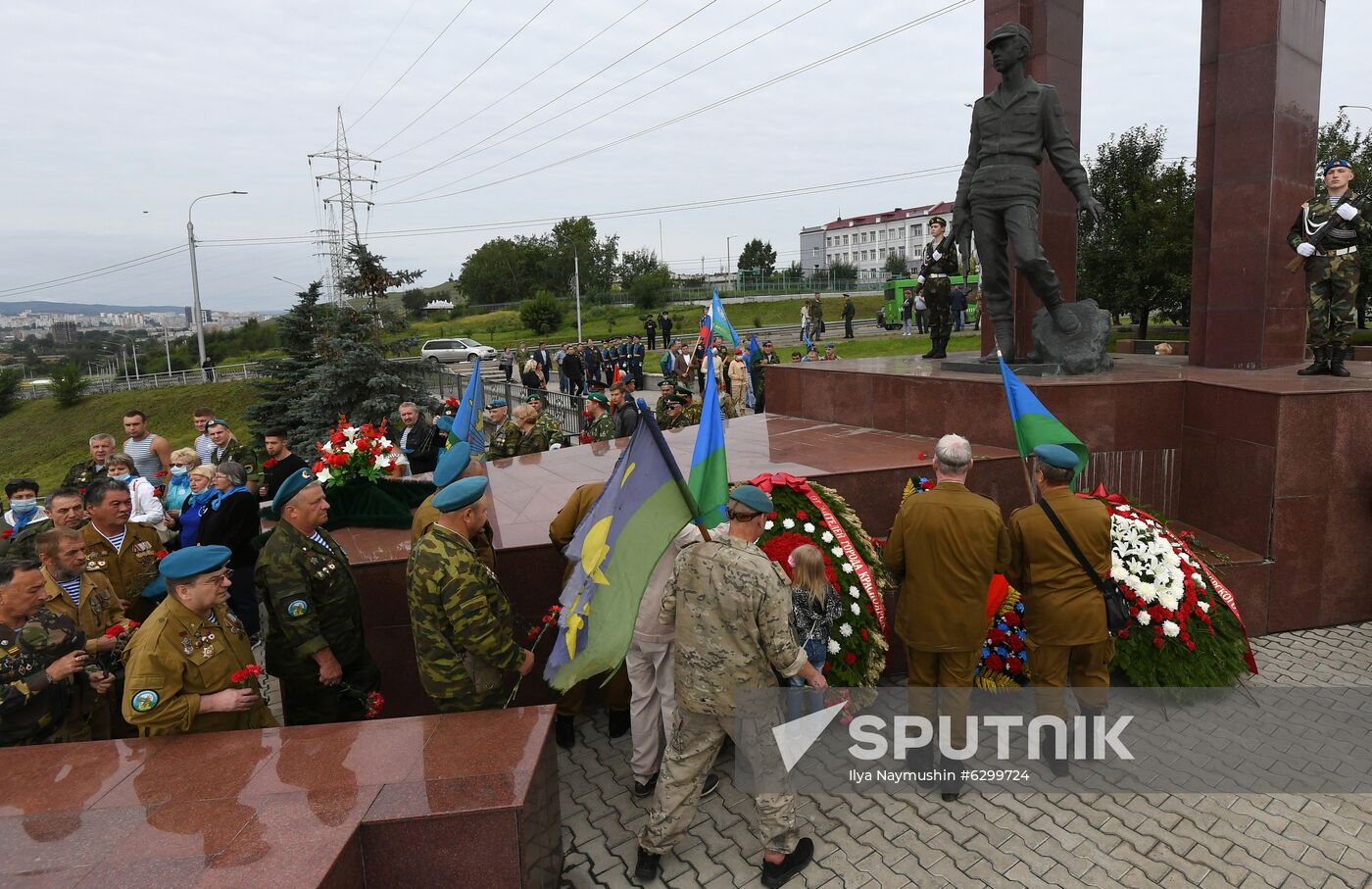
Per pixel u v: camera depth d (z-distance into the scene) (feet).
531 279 297.33
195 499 23.66
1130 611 16.94
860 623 16.21
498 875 9.87
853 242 342.85
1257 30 28.02
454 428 22.26
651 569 11.82
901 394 27.22
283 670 13.75
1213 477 22.08
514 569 16.79
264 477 25.43
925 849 12.87
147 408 128.98
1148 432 23.12
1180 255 72.84
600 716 17.99
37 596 12.85
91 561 18.92
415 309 288.30
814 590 14.55
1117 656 16.65
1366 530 20.84
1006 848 12.84
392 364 68.59
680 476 12.12
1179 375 25.03
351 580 14.47
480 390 22.98
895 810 13.97
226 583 12.32
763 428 29.94
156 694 11.64
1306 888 11.73
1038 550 14.40
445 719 11.99
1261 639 20.21
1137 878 12.04
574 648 11.79
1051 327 26.81
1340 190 24.06
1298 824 13.20
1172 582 17.15
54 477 119.75
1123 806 13.85
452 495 12.61
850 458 22.35
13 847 9.27
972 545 13.64
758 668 11.85
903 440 25.82
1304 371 25.14
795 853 12.19
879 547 19.38
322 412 65.10
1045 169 32.01
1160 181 75.46
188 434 121.08
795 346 115.96
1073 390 22.70
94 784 10.57
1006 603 17.52
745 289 242.17
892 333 119.85
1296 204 29.04
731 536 12.29
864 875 12.25
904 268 238.48
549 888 11.16
